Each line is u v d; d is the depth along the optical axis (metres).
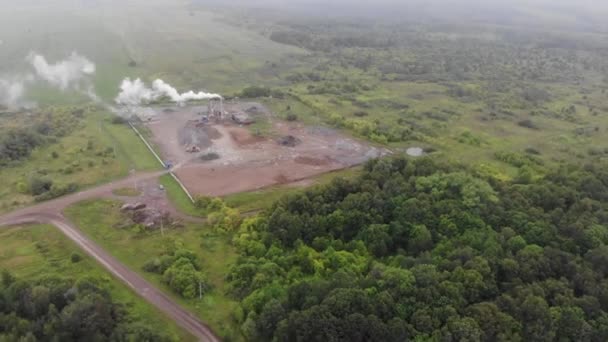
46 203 151.12
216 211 148.12
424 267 107.12
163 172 174.62
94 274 117.06
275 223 130.38
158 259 122.81
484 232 123.88
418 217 130.50
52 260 122.81
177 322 102.94
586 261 113.25
